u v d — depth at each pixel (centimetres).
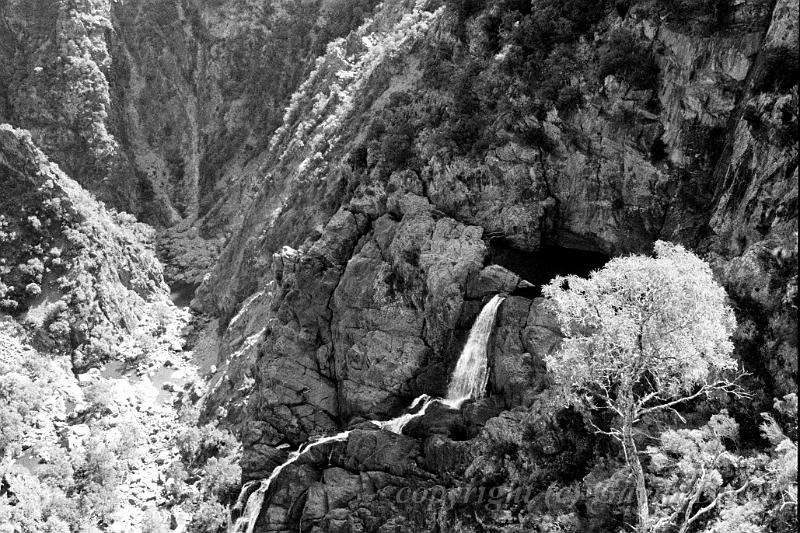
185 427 9969
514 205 8006
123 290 12731
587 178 7694
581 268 7938
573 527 5672
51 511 8312
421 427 7288
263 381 8756
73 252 12325
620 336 4934
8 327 11581
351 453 7512
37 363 11062
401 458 7219
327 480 7500
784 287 5688
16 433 9600
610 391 5994
